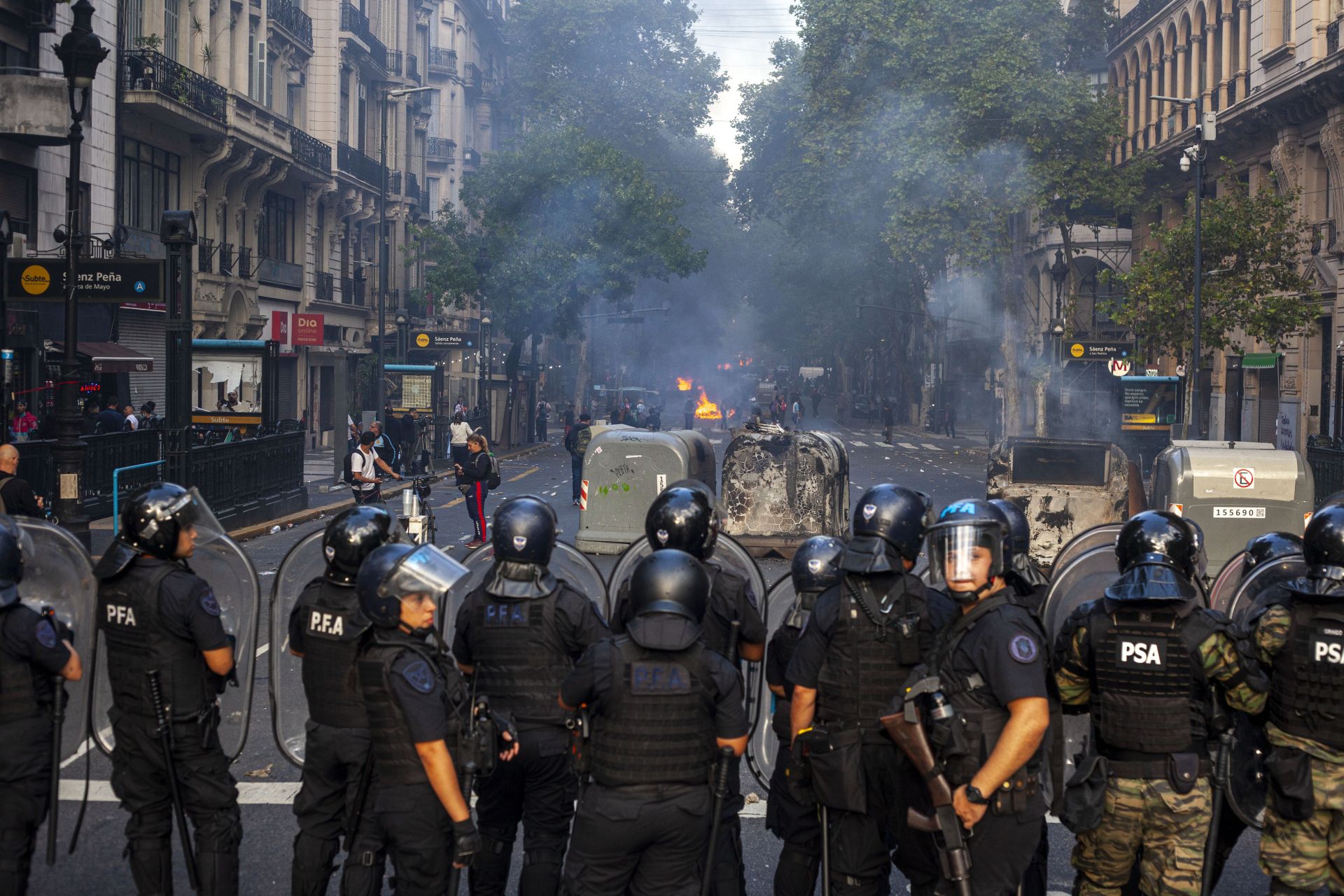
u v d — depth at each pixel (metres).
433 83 66.88
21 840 4.84
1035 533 15.73
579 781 4.59
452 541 19.70
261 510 21.66
